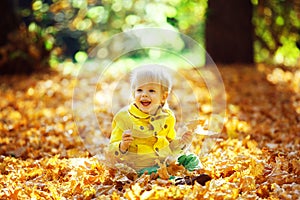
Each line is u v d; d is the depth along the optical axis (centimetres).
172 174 553
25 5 1586
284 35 1892
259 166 566
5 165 640
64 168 616
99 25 1922
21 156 717
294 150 692
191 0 1873
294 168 581
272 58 1916
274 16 1861
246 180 528
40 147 758
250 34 1622
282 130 864
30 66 1472
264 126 885
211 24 1616
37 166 638
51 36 1596
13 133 845
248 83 1321
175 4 1933
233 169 577
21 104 1073
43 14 1573
